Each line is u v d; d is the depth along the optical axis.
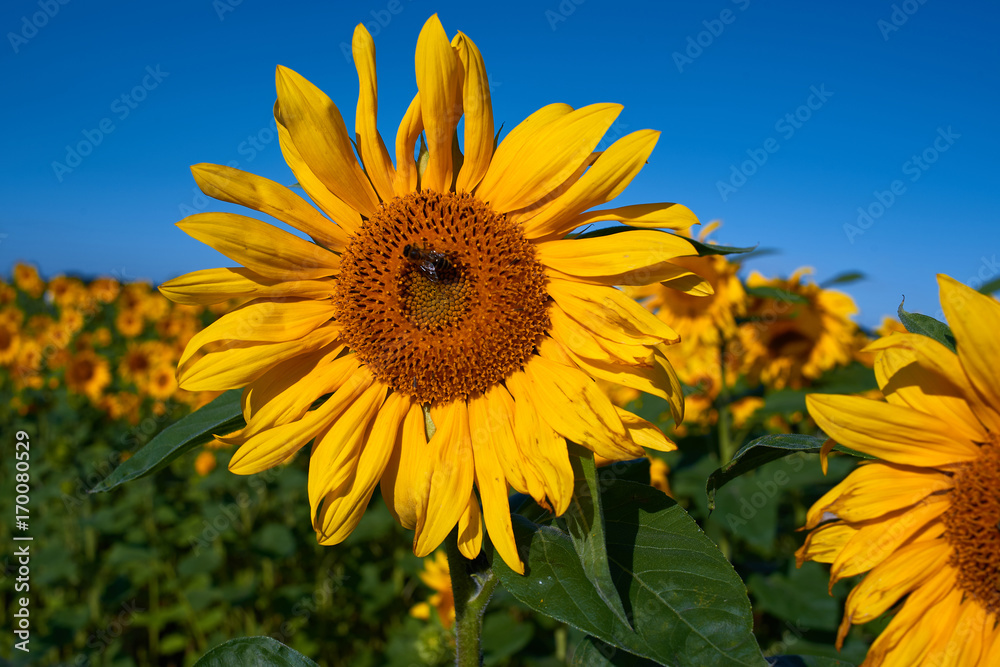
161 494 1.04
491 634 0.56
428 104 0.25
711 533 0.56
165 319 1.53
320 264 0.26
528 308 0.26
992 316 0.20
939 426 0.21
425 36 0.25
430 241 0.26
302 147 0.25
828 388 0.54
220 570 0.89
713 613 0.21
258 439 0.25
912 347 0.21
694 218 0.25
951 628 0.22
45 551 0.83
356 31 0.26
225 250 0.25
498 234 0.26
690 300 0.60
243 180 0.25
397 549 0.86
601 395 0.24
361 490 0.25
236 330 0.25
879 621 0.32
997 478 0.21
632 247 0.24
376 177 0.27
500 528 0.23
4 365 1.41
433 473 0.25
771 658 0.27
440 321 0.26
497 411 0.25
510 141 0.26
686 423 0.67
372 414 0.26
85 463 1.09
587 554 0.22
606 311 0.25
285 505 0.96
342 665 0.75
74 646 0.78
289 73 0.25
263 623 0.82
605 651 0.25
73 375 1.29
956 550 0.22
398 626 0.77
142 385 1.30
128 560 0.81
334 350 0.27
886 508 0.22
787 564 0.52
